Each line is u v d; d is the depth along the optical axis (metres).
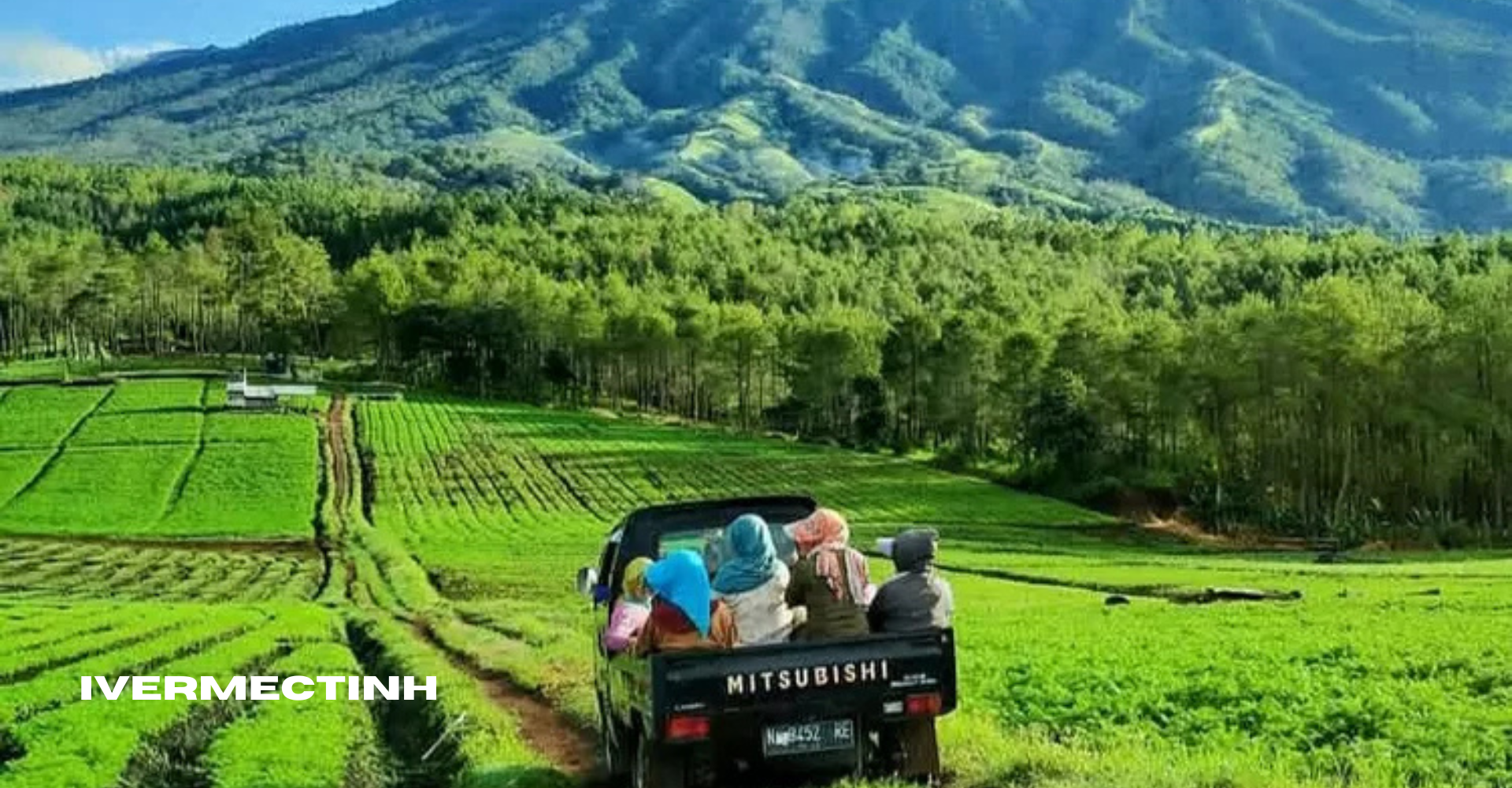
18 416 148.75
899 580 16.16
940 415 162.75
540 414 167.88
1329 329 115.88
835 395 169.12
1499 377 111.81
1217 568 81.56
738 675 14.66
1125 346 137.12
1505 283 117.25
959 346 160.38
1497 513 112.94
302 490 119.75
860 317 183.50
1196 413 131.12
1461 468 113.38
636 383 198.38
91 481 122.00
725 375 179.62
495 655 35.53
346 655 34.78
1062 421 135.50
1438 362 114.19
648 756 15.12
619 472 133.38
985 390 159.88
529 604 59.47
